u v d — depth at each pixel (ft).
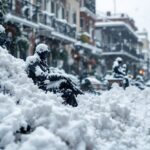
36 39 91.45
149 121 30.66
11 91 24.59
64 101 29.22
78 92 30.96
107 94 41.50
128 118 28.63
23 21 79.51
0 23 51.34
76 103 29.81
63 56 109.81
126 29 181.78
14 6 76.33
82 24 137.28
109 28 178.91
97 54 151.53
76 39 122.62
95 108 28.68
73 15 125.39
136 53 211.61
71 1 122.72
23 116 19.54
